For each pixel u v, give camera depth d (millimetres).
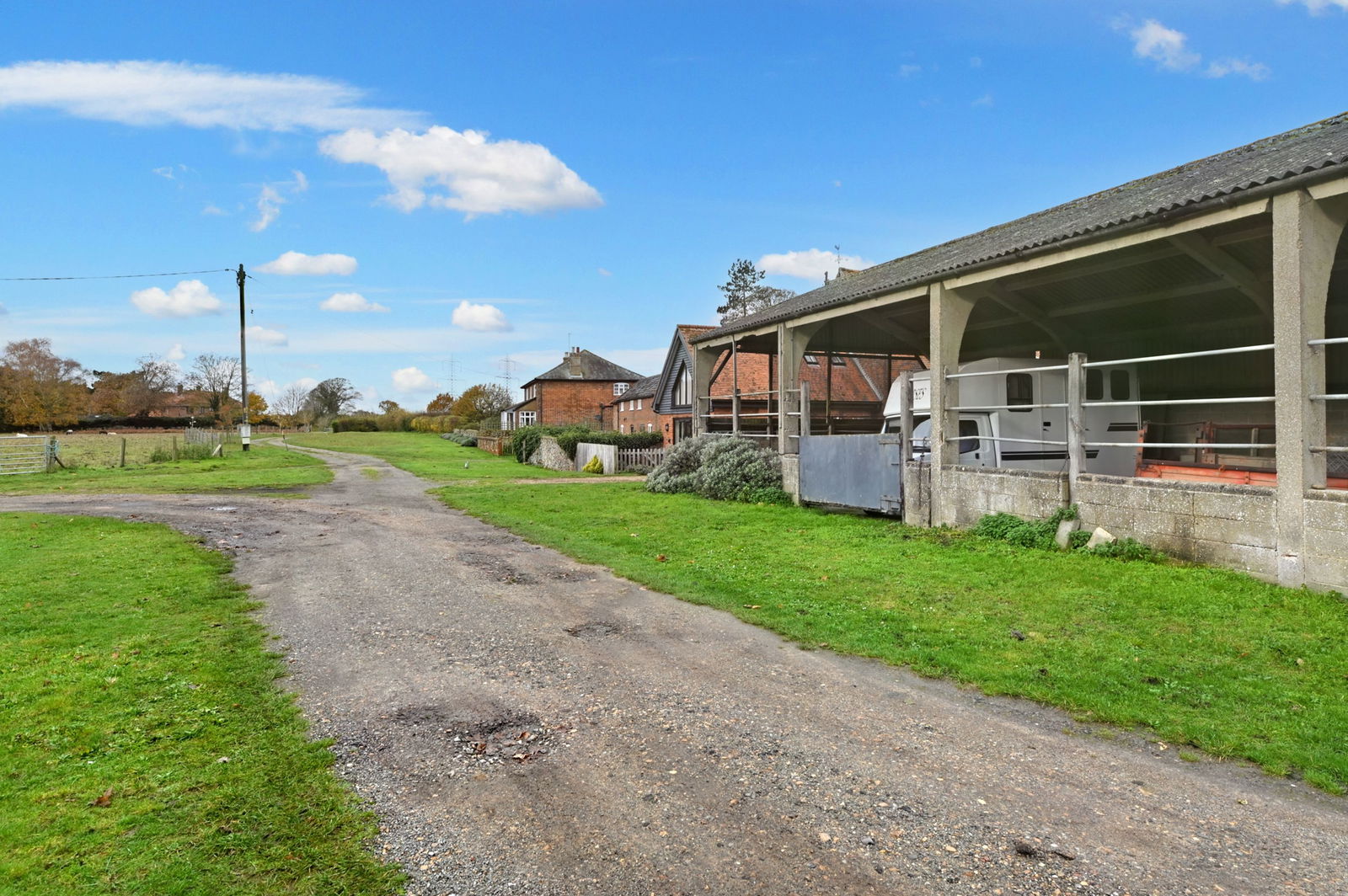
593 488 21281
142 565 10328
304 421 99625
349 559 10914
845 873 3252
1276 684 5371
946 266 11555
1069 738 4688
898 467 12836
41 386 73625
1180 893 3100
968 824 3670
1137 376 14719
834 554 10398
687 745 4594
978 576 8703
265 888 3152
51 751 4496
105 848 3443
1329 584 6938
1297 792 3982
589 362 68438
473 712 5156
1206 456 12812
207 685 5664
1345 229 9656
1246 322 13711
